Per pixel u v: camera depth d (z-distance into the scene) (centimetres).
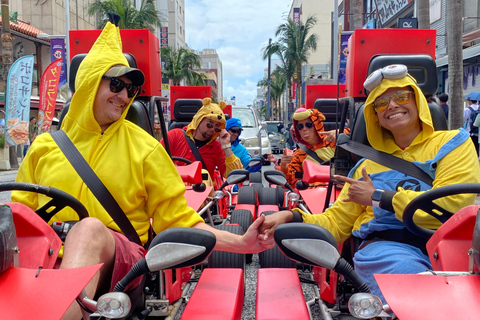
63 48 1847
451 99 876
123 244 236
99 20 2336
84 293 168
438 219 224
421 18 1003
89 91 260
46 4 2850
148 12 2288
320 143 542
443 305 146
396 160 271
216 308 222
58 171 255
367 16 2472
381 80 264
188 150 534
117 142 266
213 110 534
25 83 1527
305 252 176
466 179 240
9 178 1434
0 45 2512
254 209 531
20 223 195
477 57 1512
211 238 176
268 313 219
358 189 243
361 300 151
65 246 200
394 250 230
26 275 157
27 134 1547
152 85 381
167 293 271
